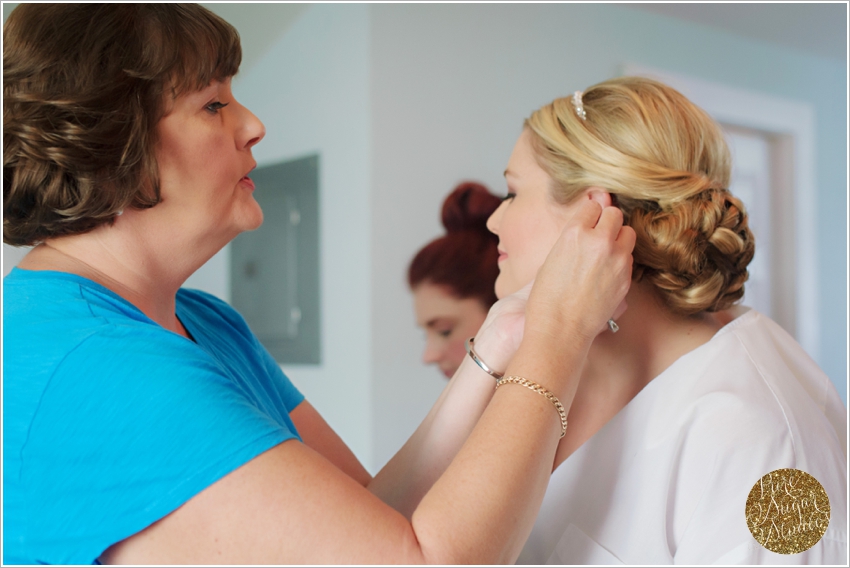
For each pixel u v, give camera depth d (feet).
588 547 2.62
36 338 1.77
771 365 2.63
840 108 10.43
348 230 6.43
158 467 1.66
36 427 1.71
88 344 1.74
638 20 8.26
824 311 9.94
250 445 1.70
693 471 2.44
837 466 2.46
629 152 2.75
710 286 2.58
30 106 1.92
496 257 6.35
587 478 2.75
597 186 2.74
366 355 6.19
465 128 6.85
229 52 2.19
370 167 6.24
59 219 1.99
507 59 7.19
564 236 2.19
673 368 2.69
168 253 2.21
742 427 2.39
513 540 1.81
